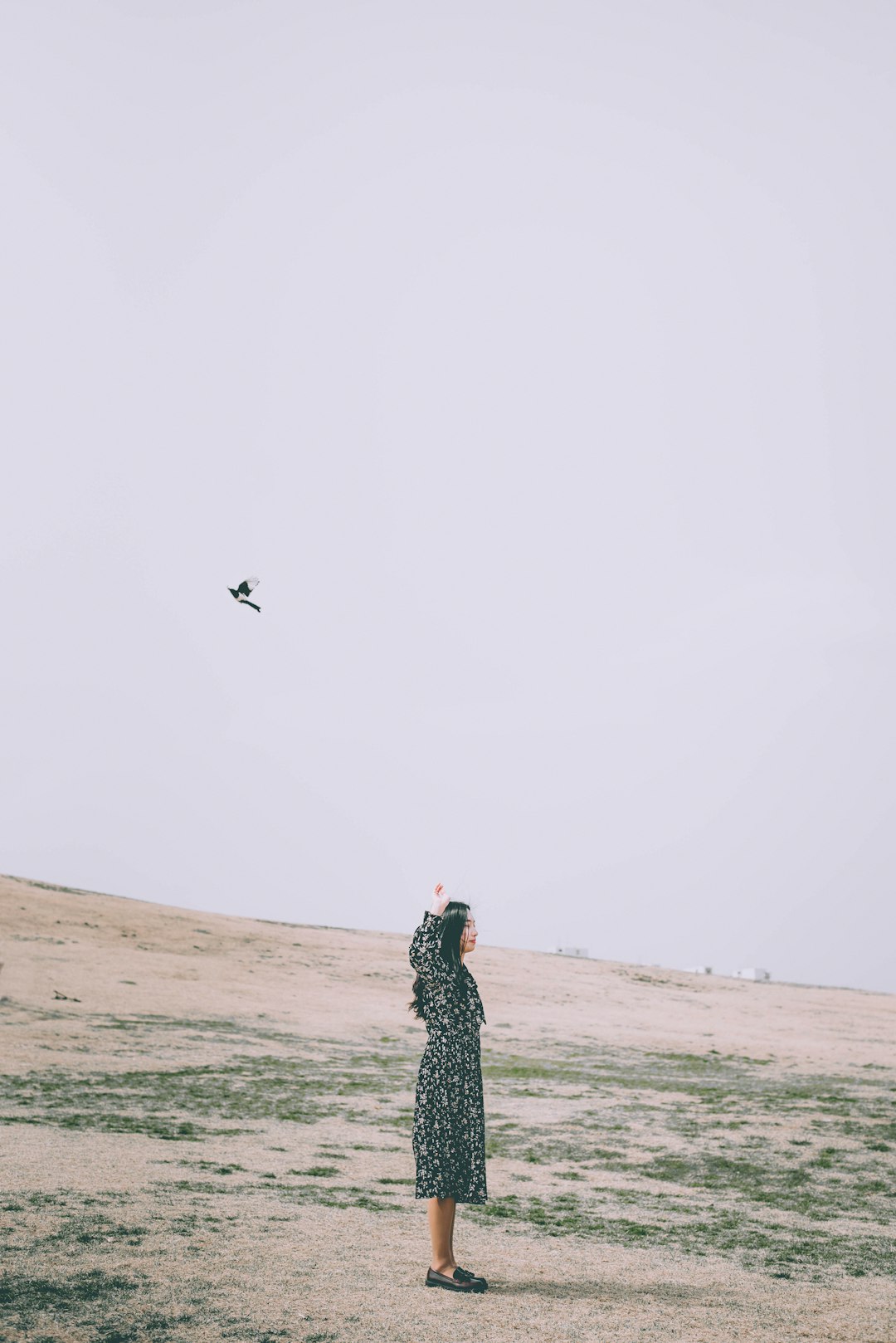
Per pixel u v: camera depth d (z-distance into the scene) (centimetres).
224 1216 779
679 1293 665
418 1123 661
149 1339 528
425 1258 707
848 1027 3247
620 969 4359
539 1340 552
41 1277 607
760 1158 1262
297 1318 566
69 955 3022
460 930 675
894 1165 1238
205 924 3994
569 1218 905
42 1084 1486
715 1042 2709
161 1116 1298
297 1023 2484
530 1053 2330
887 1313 650
